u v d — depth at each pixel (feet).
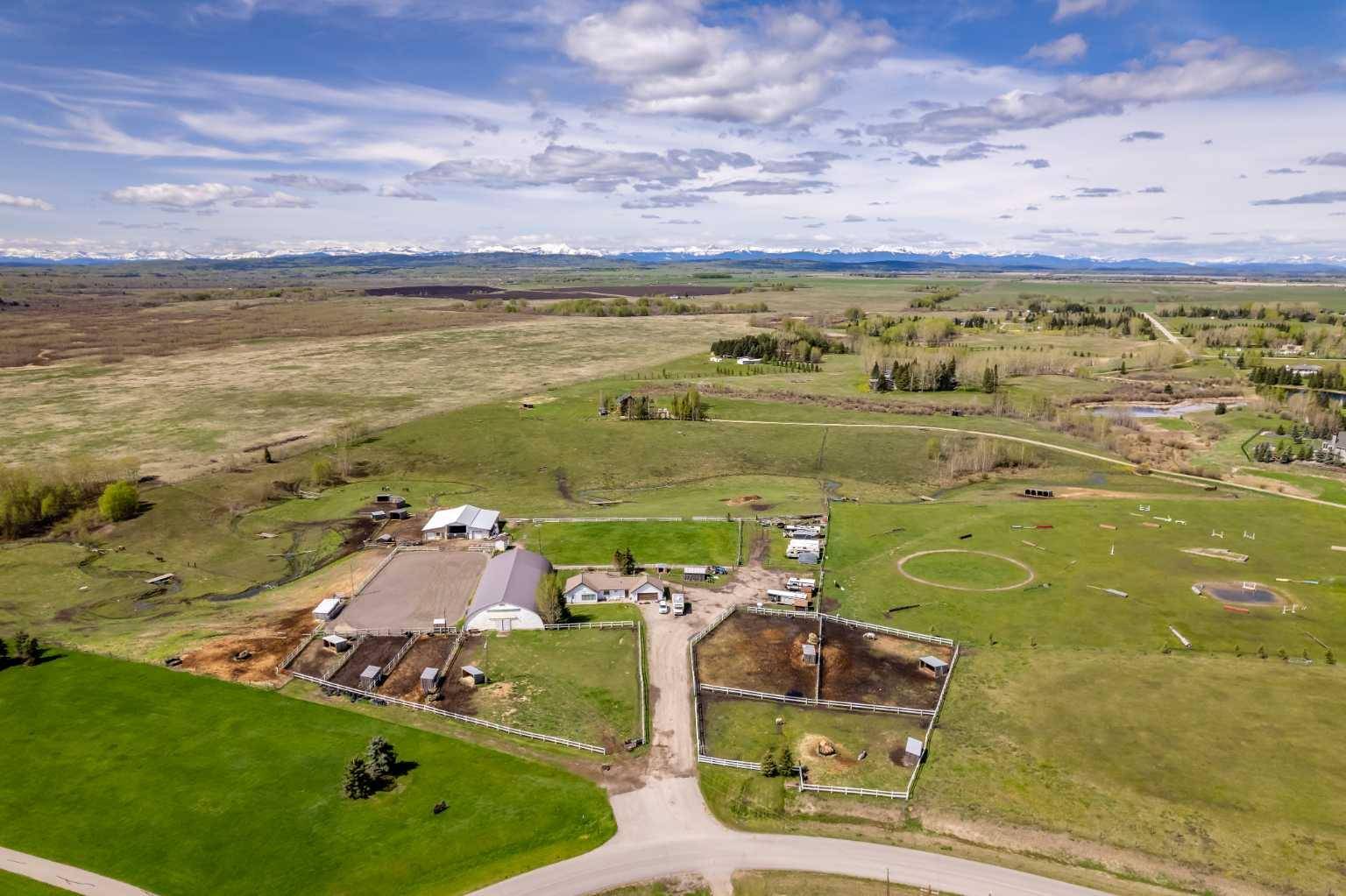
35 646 260.62
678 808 191.42
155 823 185.47
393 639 277.23
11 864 172.55
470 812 189.26
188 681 248.11
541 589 286.05
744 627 285.64
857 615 294.25
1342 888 163.73
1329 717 223.30
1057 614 291.99
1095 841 178.29
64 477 428.56
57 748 213.25
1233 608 294.25
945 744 215.72
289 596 315.37
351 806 191.52
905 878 168.45
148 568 346.74
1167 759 205.98
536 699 239.50
